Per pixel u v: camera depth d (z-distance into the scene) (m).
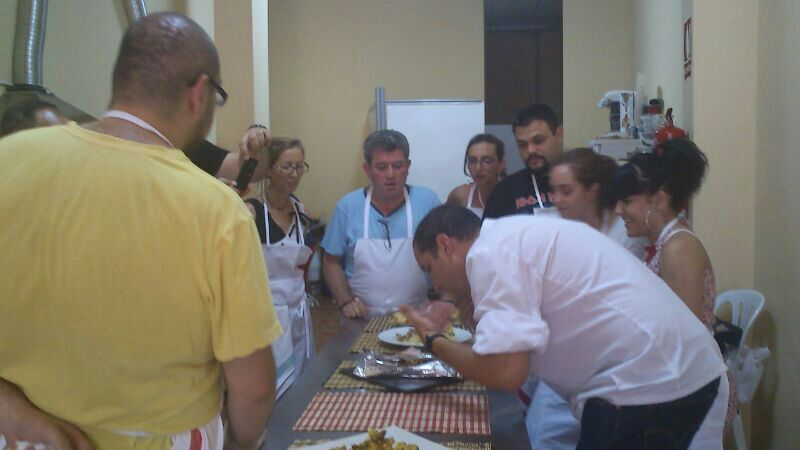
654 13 4.40
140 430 0.88
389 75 6.46
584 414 1.36
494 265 1.26
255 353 0.92
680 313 1.36
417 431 1.31
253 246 0.91
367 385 1.61
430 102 5.94
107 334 0.83
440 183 5.95
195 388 0.92
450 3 6.39
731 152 2.67
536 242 1.31
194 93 0.92
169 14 0.93
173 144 0.94
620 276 1.33
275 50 6.51
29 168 0.85
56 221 0.83
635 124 4.20
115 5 2.73
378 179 2.52
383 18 6.44
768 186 2.47
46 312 0.83
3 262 0.82
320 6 6.47
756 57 2.62
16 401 0.85
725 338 2.39
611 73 5.66
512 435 1.29
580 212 2.00
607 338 1.31
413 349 1.89
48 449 0.85
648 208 1.84
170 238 0.85
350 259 2.67
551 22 8.68
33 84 2.05
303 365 2.49
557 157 2.10
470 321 1.94
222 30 3.55
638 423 1.29
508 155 7.96
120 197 0.84
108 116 0.90
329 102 6.50
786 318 2.28
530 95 9.03
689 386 1.30
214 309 0.88
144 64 0.89
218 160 2.16
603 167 1.98
